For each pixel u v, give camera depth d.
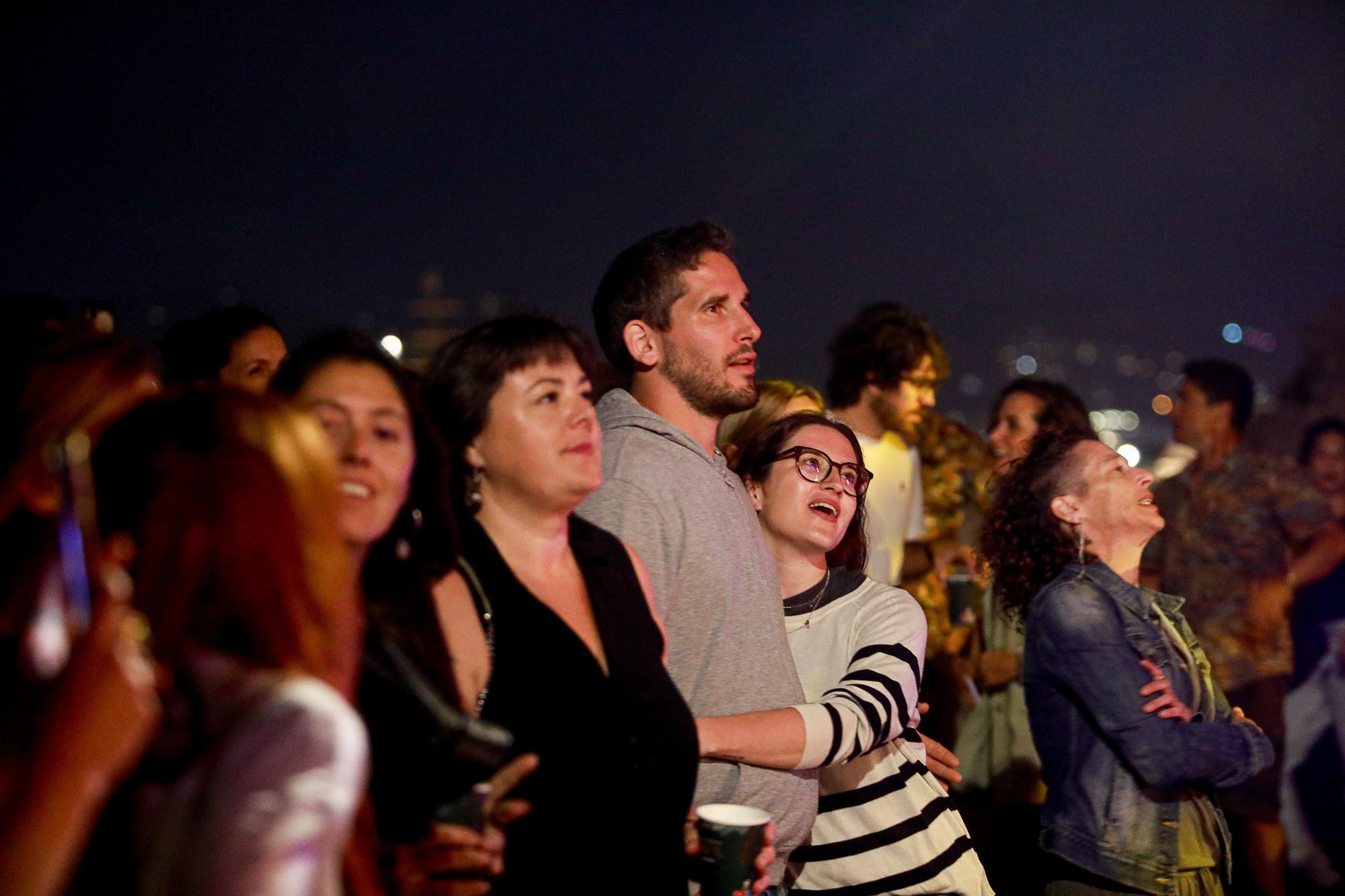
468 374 2.02
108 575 1.32
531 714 1.93
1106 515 3.03
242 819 1.19
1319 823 4.80
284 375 1.83
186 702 1.30
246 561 1.30
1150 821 2.80
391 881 1.75
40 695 1.29
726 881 2.07
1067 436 3.18
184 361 3.28
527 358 2.02
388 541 1.93
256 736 1.23
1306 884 4.79
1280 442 5.89
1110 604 2.91
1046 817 2.95
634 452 2.47
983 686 4.46
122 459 1.49
